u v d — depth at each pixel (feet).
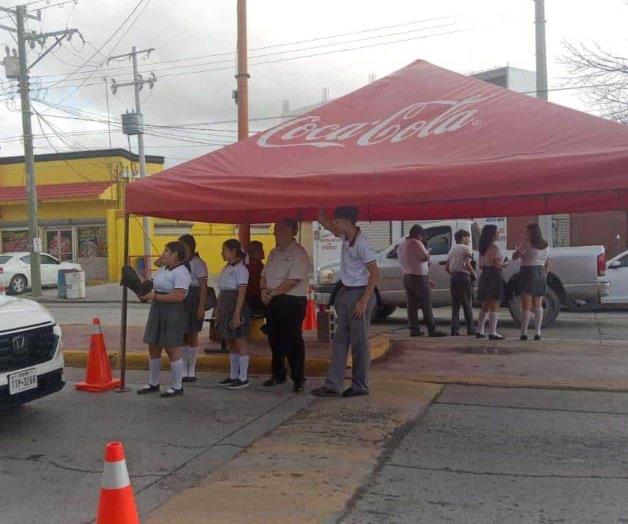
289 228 25.63
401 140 23.66
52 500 16.15
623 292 47.55
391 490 16.22
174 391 25.75
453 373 28.07
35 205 83.87
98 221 108.58
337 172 22.08
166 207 24.20
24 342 21.04
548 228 62.75
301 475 17.10
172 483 17.06
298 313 25.55
